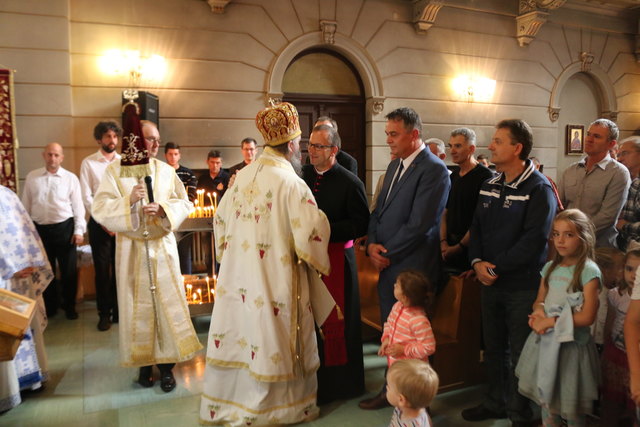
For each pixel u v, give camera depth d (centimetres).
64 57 522
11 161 492
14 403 259
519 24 770
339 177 268
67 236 431
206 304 371
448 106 738
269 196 228
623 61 877
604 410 215
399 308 239
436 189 248
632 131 899
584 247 198
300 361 233
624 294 205
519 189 229
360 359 276
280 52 624
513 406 233
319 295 246
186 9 579
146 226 279
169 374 290
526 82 794
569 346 199
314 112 679
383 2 681
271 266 229
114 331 397
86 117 544
